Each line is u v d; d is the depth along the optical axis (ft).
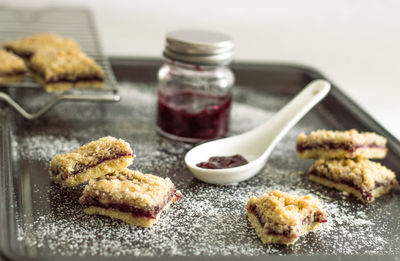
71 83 2.02
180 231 1.58
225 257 1.48
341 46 3.34
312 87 1.96
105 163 1.69
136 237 1.55
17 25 2.58
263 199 1.61
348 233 1.61
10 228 1.51
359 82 3.02
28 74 2.16
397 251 1.56
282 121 1.91
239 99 2.29
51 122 2.02
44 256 1.48
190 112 1.94
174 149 1.92
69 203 1.65
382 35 3.36
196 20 3.29
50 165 1.73
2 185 1.63
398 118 2.73
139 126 2.05
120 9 3.18
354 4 3.31
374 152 1.85
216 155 1.86
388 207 1.72
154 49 3.11
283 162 1.90
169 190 1.65
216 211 1.66
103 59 2.27
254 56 3.12
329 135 1.84
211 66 1.92
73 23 2.66
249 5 3.27
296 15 3.31
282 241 1.55
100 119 2.07
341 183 1.77
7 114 1.98
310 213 1.60
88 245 1.52
